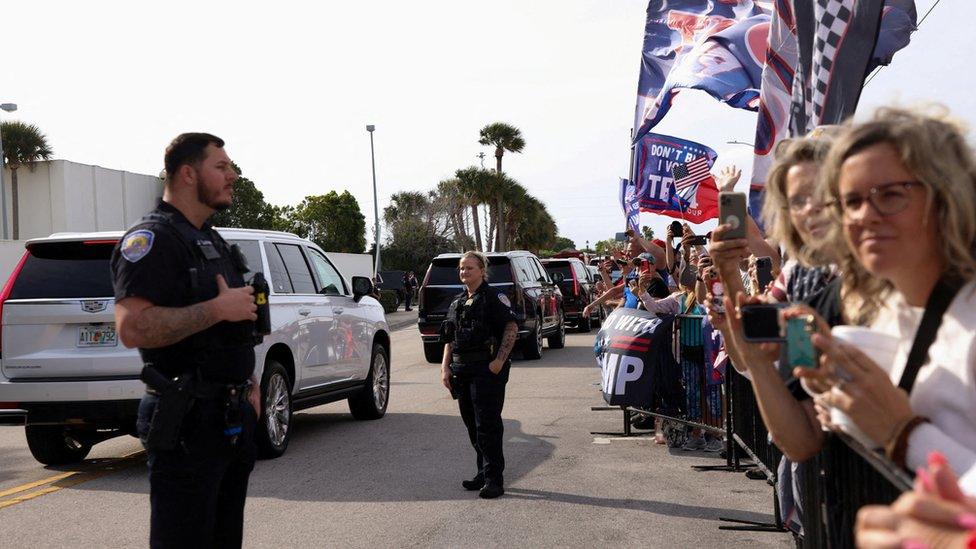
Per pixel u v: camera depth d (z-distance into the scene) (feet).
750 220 14.14
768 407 7.68
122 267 10.91
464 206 188.14
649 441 28.14
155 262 10.87
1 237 91.50
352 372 32.17
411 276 135.54
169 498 10.91
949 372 5.80
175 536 10.87
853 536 8.23
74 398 23.70
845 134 6.06
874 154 5.79
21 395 23.85
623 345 26.53
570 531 17.85
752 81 29.96
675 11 32.68
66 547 17.63
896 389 5.88
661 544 16.85
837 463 8.75
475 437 22.11
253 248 27.61
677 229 30.42
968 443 5.76
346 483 22.76
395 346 71.67
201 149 11.64
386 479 23.13
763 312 6.41
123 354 23.82
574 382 43.93
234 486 11.91
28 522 19.61
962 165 5.70
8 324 24.22
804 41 18.35
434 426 31.83
